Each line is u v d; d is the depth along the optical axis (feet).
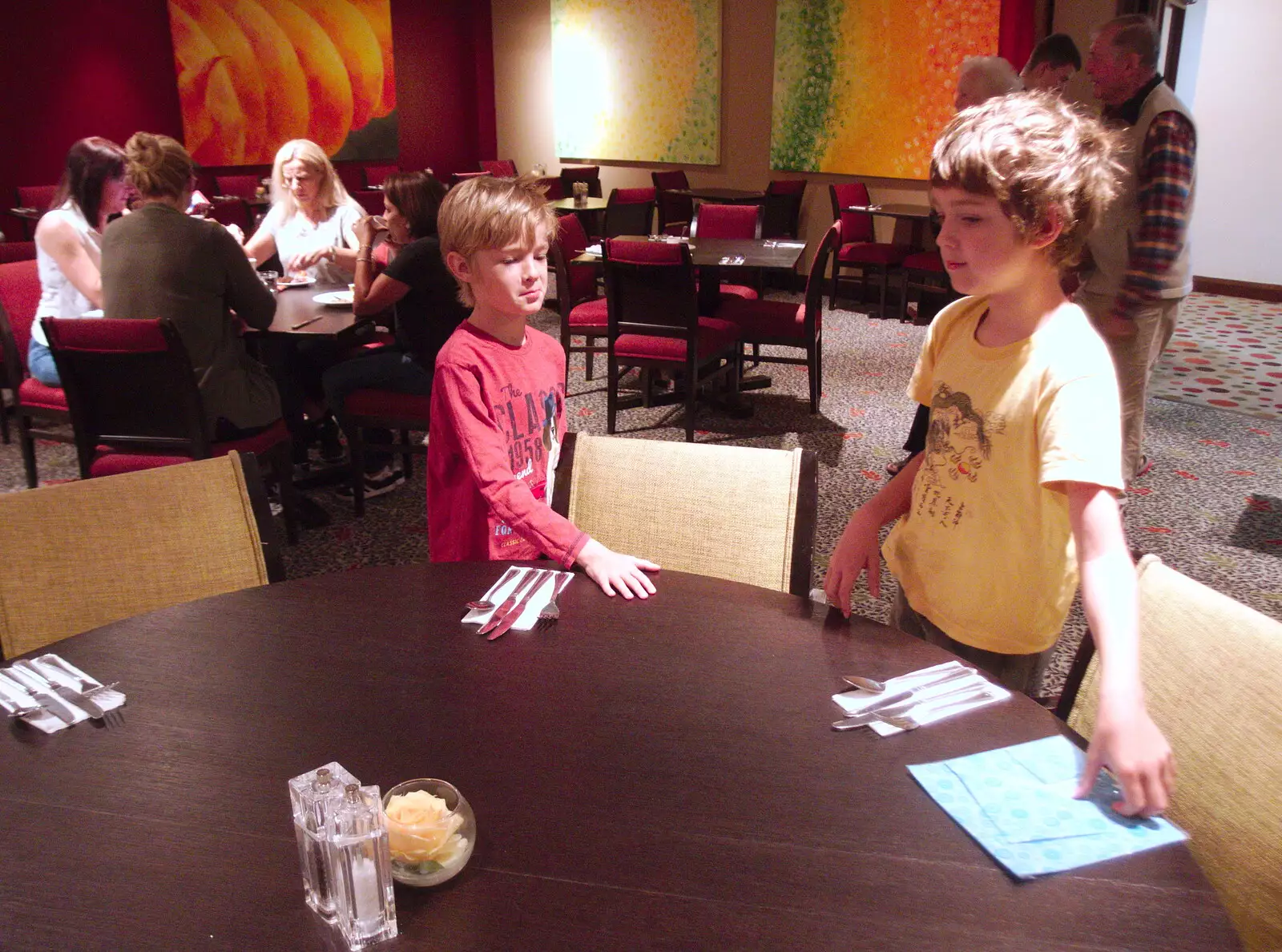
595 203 26.21
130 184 11.40
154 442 9.74
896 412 16.26
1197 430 15.28
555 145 32.86
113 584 5.09
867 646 4.13
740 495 5.44
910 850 2.92
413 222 11.45
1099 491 3.65
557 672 3.91
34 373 11.59
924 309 24.07
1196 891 2.76
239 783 3.24
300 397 13.07
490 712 3.64
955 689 3.77
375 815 2.54
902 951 2.55
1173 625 3.88
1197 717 3.66
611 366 14.94
